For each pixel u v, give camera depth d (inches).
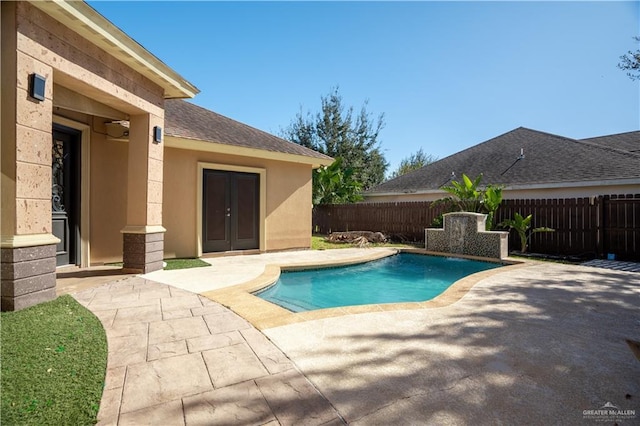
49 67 177.0
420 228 583.5
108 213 314.8
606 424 84.4
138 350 124.3
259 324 154.0
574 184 480.1
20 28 160.7
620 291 228.2
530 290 231.0
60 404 88.0
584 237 410.6
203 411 88.1
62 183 277.1
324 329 149.9
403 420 84.9
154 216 273.4
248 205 421.4
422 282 331.3
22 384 95.1
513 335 145.3
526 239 447.8
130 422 82.9
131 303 183.3
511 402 94.0
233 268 305.1
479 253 416.8
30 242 162.1
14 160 157.6
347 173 788.0
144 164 264.5
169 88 282.5
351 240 566.3
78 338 129.6
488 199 471.8
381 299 271.1
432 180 712.4
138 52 231.0
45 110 173.5
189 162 366.6
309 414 87.3
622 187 448.5
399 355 123.7
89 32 195.6
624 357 123.9
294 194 466.0
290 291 290.4
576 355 125.2
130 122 268.1
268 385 101.4
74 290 207.6
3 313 150.3
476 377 107.7
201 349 126.4
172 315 165.2
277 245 446.9
